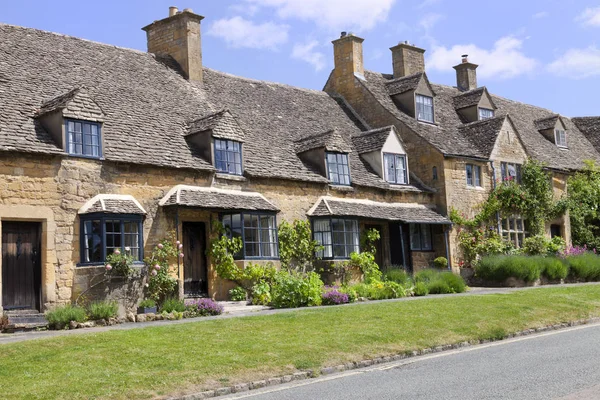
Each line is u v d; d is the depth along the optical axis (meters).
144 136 18.09
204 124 19.38
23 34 19.33
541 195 29.31
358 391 8.78
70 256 15.45
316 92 27.97
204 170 18.42
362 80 28.36
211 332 12.06
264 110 23.92
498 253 25.89
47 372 9.12
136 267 16.06
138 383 8.83
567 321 15.20
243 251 18.78
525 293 18.47
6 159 14.60
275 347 10.99
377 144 24.45
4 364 9.48
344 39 28.92
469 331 13.21
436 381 9.27
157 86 21.03
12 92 16.41
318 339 11.67
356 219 22.03
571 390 8.41
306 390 8.96
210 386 9.02
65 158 15.60
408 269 24.55
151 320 15.00
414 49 31.47
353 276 21.56
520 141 29.52
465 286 21.78
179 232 17.52
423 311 14.82
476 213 26.73
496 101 35.97
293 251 20.50
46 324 13.86
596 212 32.91
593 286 21.05
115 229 16.00
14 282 14.65
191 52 22.83
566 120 40.41
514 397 8.15
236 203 18.59
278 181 20.53
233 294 18.55
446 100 31.94
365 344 11.57
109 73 20.09
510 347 12.15
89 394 8.30
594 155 37.22
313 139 22.73
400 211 23.86
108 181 16.41
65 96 16.19
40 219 15.05
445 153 25.53
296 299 17.41
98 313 14.38
